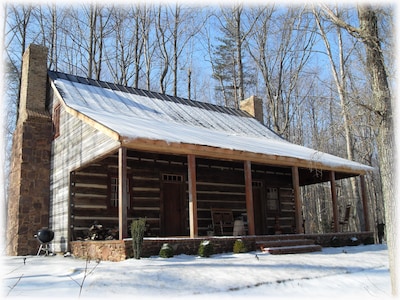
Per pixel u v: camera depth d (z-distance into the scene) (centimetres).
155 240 1084
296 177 1539
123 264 930
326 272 869
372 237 1706
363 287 764
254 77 3997
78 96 1611
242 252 1202
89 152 1324
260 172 1988
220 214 1781
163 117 1720
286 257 1117
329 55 2391
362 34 736
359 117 784
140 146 1125
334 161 1672
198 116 1948
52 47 2919
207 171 1798
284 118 3541
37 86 1741
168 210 1664
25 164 1625
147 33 3139
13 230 1605
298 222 1508
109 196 1541
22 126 1655
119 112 1582
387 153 706
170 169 1691
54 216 1573
